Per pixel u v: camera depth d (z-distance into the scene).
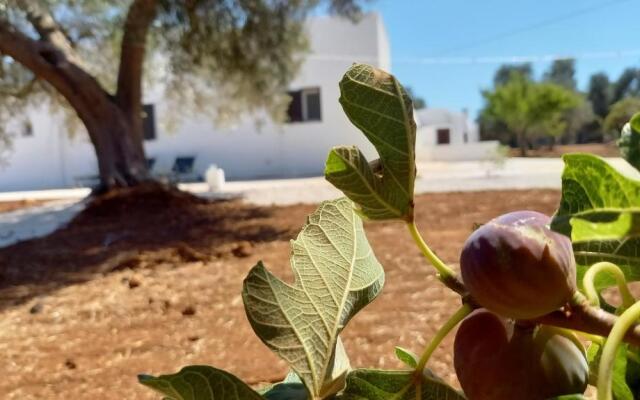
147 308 5.53
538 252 0.59
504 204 11.72
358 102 0.75
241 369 3.71
